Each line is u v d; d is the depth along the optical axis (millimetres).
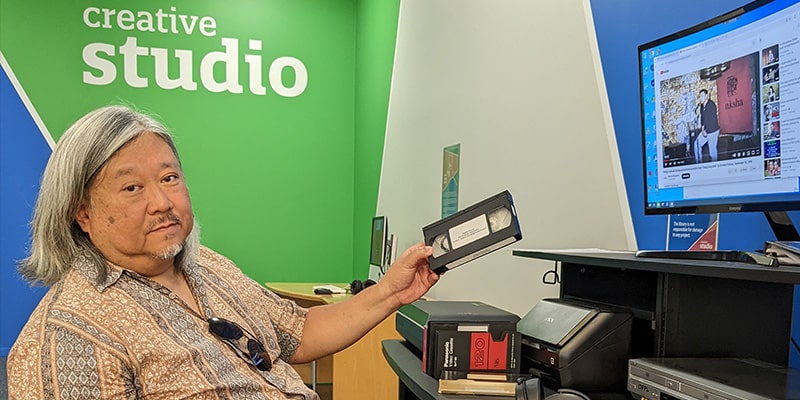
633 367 1085
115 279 1135
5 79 4707
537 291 2256
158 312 1152
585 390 1231
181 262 1300
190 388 1104
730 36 1131
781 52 1023
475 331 1370
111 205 1125
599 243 1911
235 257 5113
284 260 5211
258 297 1478
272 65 5156
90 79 4836
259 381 1236
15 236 4742
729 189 1153
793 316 1262
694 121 1232
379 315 1487
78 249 1145
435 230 1315
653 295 1248
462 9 3018
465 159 2941
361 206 5059
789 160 1019
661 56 1319
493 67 2668
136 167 1138
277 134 5180
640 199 1722
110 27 4863
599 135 1918
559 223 2133
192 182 5016
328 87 5285
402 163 3941
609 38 1878
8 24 4699
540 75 2275
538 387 1117
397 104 4070
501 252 2568
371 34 4770
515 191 2449
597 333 1236
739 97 1116
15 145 4730
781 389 873
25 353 1010
